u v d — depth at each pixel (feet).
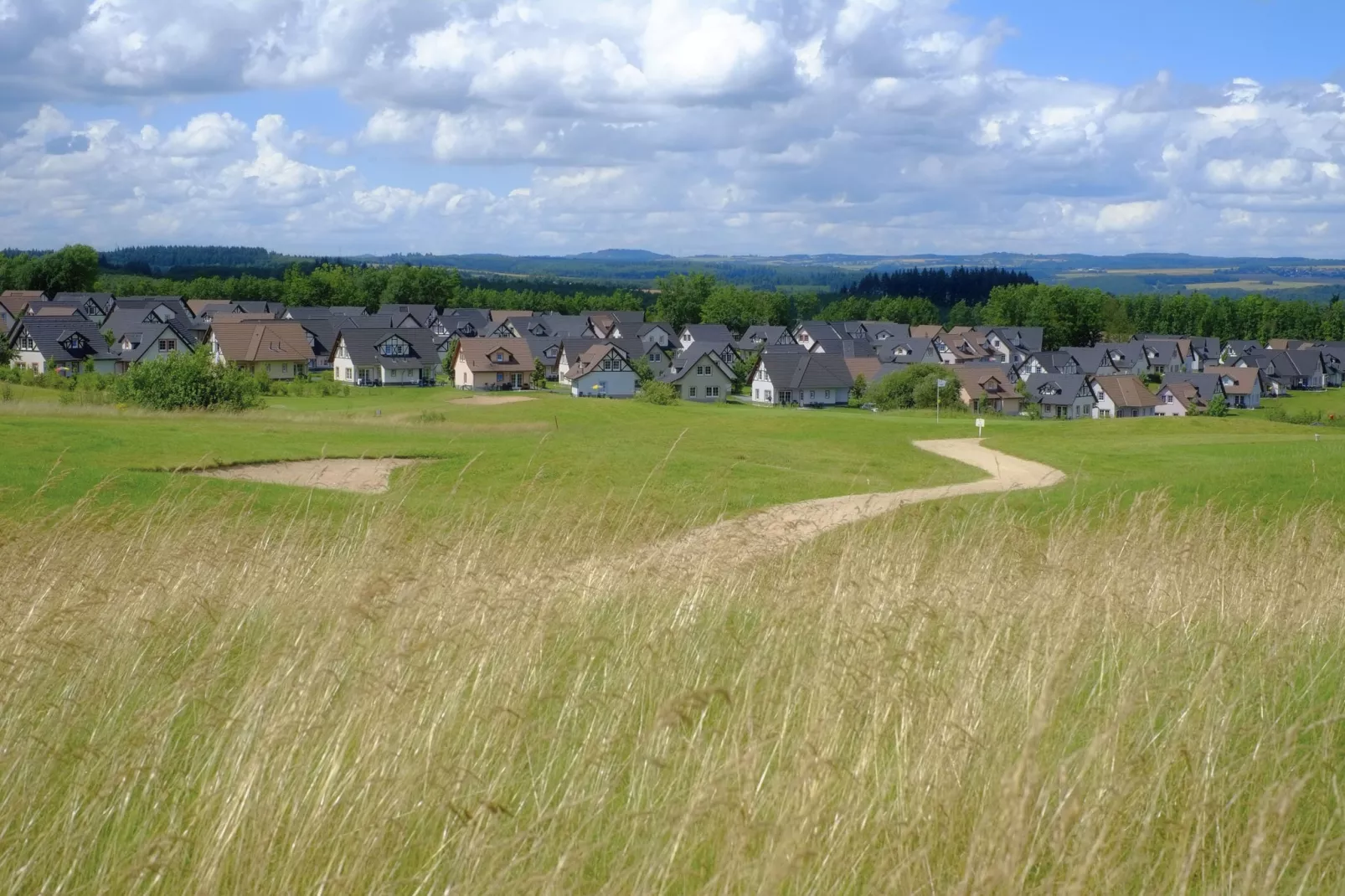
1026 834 15.08
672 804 17.26
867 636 23.17
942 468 117.80
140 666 23.49
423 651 21.30
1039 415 299.79
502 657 22.93
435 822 17.02
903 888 15.14
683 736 19.57
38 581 28.66
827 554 35.27
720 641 26.07
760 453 121.39
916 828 16.21
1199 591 32.60
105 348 331.16
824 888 15.11
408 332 360.89
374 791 17.02
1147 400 350.64
